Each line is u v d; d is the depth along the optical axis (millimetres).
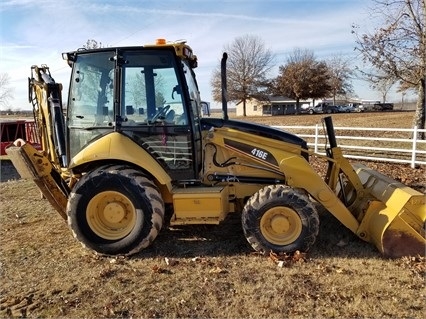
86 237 4434
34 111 5641
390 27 11922
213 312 3352
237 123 5016
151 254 4547
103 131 4594
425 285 3713
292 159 4660
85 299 3598
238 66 59406
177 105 4594
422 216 4195
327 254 4461
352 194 5215
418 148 12250
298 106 64812
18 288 3832
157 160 4617
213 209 4449
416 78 12422
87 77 4605
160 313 3354
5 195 7625
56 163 5281
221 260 4359
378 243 4328
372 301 3457
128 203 4426
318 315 3270
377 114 44156
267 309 3373
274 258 4297
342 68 68875
